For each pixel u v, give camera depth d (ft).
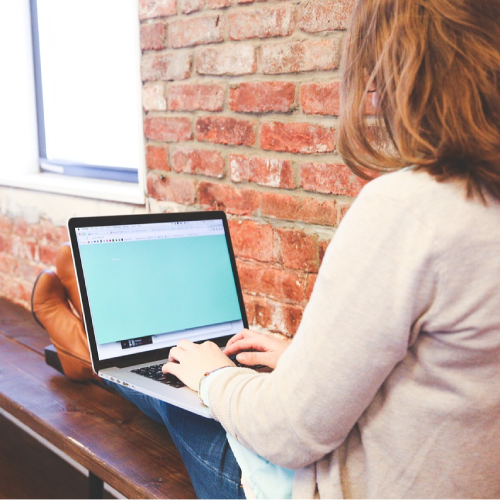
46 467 6.26
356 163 2.68
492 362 2.20
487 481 2.34
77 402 4.53
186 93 5.41
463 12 2.14
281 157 4.82
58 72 7.97
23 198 7.75
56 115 8.13
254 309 5.32
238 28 4.87
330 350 2.20
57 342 4.78
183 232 4.44
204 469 3.19
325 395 2.22
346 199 4.47
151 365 3.89
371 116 3.79
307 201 4.71
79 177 7.77
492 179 2.13
